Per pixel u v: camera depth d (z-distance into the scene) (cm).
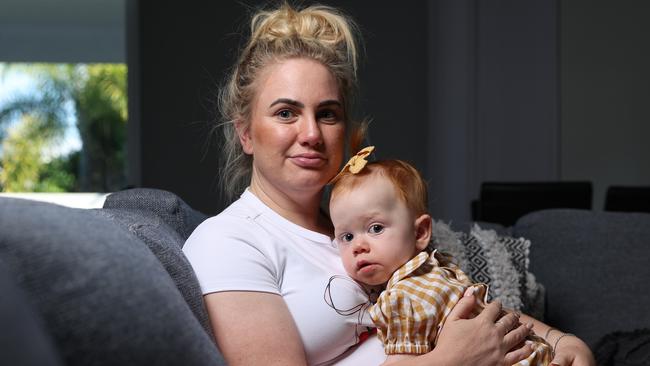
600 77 616
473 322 158
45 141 1255
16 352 85
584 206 416
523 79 600
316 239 172
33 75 1255
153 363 108
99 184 1256
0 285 90
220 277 154
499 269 218
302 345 155
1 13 857
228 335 149
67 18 879
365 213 169
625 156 616
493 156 598
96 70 1270
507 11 598
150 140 601
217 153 601
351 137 190
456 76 597
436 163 607
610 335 216
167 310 112
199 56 605
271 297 155
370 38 623
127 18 609
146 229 148
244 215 170
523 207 415
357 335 167
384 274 169
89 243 110
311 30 179
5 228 103
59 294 103
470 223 248
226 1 606
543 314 231
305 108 170
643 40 616
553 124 600
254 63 178
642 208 417
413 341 158
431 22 614
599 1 614
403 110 625
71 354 103
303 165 170
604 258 239
